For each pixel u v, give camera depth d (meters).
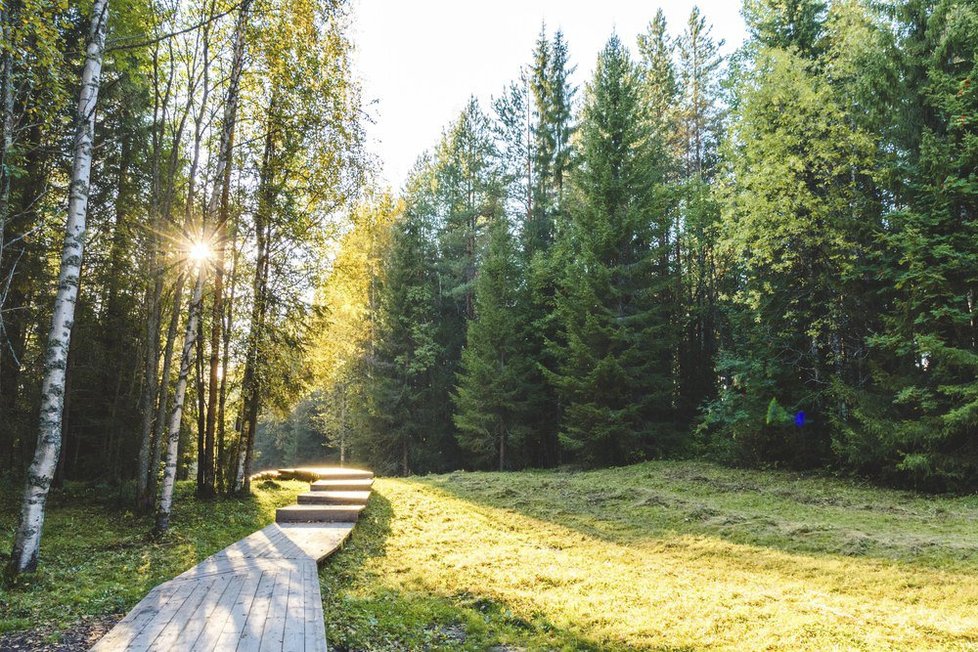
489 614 6.47
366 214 14.45
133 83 13.91
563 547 10.26
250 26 11.09
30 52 8.31
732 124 20.02
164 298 14.55
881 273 15.80
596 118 24.56
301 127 12.54
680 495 15.14
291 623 4.67
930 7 16.14
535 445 30.16
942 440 14.29
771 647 5.48
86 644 4.90
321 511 10.73
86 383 16.81
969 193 13.77
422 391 31.42
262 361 13.47
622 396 22.52
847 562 8.74
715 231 24.84
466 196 37.53
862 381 17.33
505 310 27.61
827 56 18.64
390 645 5.37
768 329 19.08
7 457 16.02
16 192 10.87
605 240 22.98
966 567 8.12
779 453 18.95
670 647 5.52
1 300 9.20
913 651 5.34
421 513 12.92
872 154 17.00
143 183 15.25
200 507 12.50
